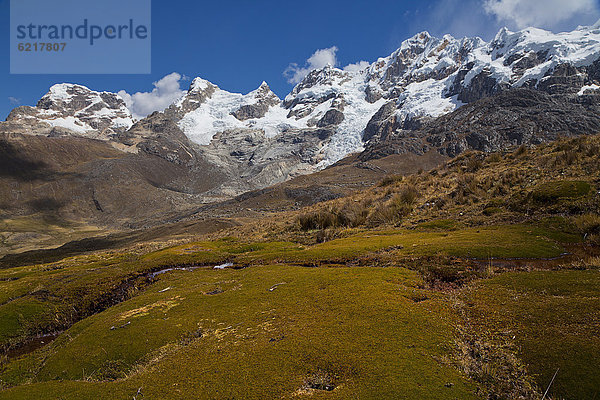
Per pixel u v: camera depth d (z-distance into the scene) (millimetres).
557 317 8070
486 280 11531
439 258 15250
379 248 19297
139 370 8445
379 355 7324
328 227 31984
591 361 6387
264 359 7586
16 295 19953
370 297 10734
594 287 9422
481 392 6094
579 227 16172
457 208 25438
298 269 16562
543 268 12609
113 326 11664
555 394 5910
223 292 14086
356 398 6008
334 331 8609
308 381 6719
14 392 7418
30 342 14938
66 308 17734
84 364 9578
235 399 6328
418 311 9430
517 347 7262
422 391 6102
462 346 7559
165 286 17656
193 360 7980
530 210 20219
